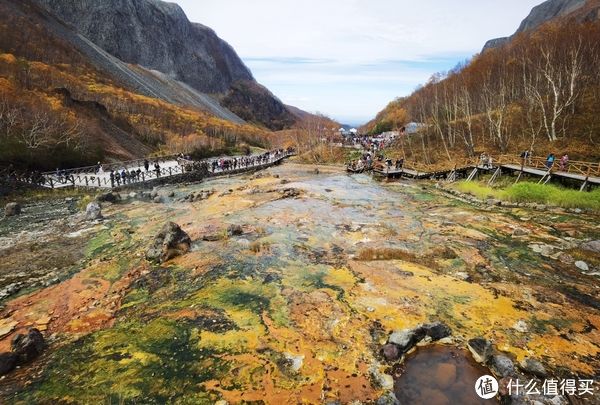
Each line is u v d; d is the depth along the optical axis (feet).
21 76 183.21
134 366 31.50
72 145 138.21
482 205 88.63
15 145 113.39
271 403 27.17
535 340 34.60
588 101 147.64
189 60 640.58
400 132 212.02
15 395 28.48
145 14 571.69
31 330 34.63
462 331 36.11
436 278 47.80
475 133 166.81
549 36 206.59
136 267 52.75
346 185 123.03
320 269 51.19
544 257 54.85
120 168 150.61
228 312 40.04
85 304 42.65
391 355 31.94
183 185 130.52
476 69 238.07
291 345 34.01
